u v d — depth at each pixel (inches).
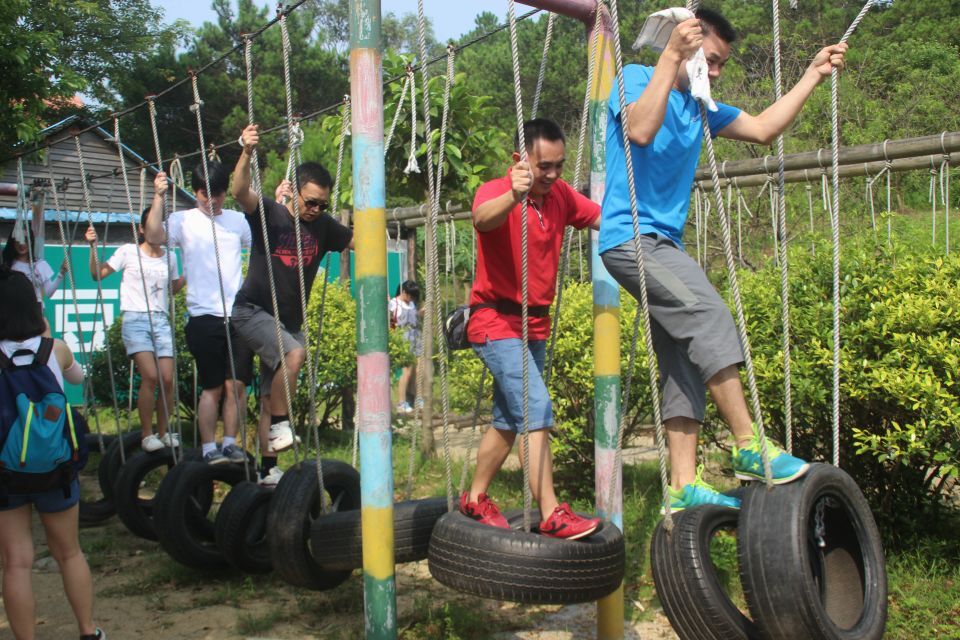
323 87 1213.1
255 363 367.2
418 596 194.1
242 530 198.7
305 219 200.2
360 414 129.3
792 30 676.7
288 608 191.8
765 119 128.7
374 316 128.0
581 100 1114.1
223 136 1175.6
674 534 113.5
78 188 547.8
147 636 174.6
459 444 370.6
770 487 107.5
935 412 182.1
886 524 213.6
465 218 317.1
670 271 118.6
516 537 120.4
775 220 246.5
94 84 939.3
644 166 122.3
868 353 202.8
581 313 268.5
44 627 180.2
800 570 100.2
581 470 275.0
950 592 181.3
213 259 224.8
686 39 110.4
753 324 216.2
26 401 145.5
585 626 177.0
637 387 257.6
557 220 138.6
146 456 248.1
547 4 134.1
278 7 161.2
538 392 132.6
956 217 474.9
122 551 241.6
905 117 585.3
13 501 145.7
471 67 1302.9
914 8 770.8
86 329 504.7
